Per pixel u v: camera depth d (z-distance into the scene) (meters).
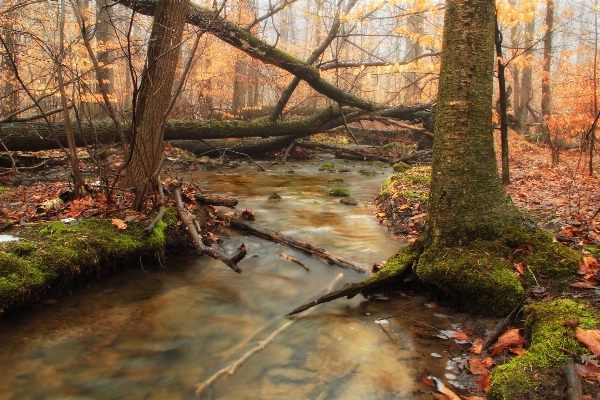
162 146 5.80
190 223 4.99
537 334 2.79
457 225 3.89
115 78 15.34
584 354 2.46
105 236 4.50
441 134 3.97
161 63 5.80
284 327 3.56
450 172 3.91
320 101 24.78
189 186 6.98
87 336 3.42
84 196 5.73
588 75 11.55
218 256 4.29
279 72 18.16
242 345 3.33
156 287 4.36
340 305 3.93
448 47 3.90
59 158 10.40
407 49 26.39
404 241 5.69
